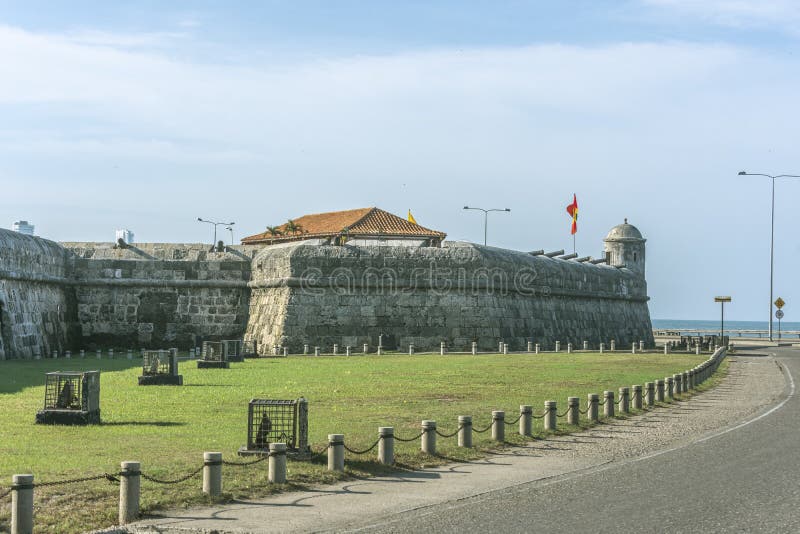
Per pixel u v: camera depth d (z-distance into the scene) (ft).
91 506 51.93
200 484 57.16
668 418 96.89
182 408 93.71
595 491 58.13
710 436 82.74
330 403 99.86
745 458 69.97
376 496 56.95
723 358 196.95
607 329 272.72
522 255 234.79
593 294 264.11
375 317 210.18
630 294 290.35
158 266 217.56
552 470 66.28
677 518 50.08
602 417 96.68
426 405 99.25
